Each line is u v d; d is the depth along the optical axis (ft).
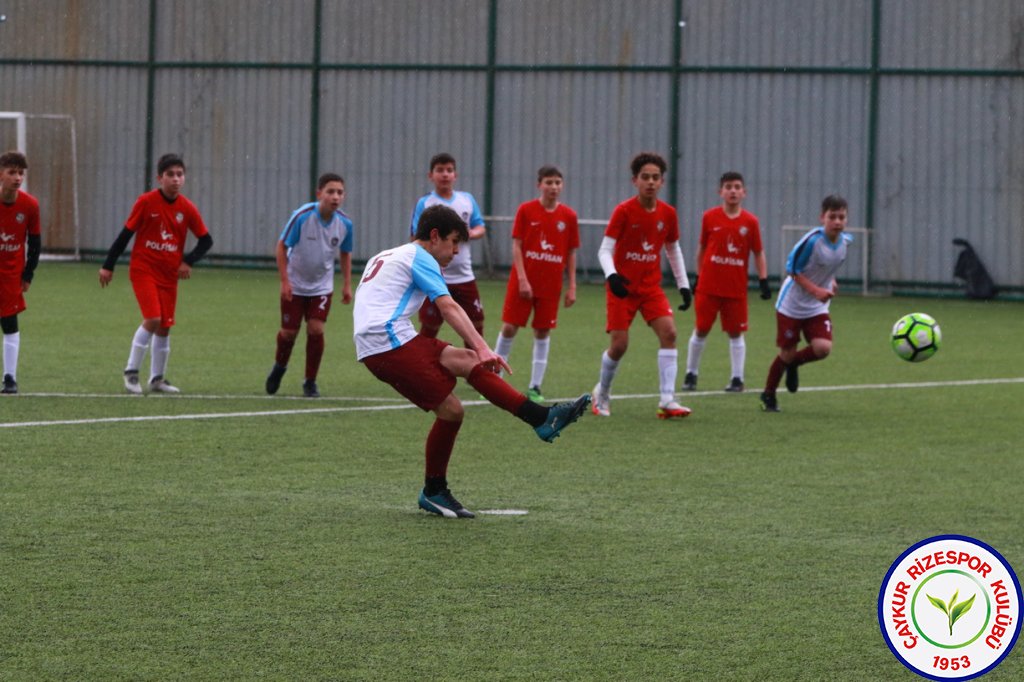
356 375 74.49
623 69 151.12
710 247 70.90
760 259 71.41
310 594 31.42
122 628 28.86
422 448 51.08
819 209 146.20
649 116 150.92
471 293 68.39
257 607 30.40
